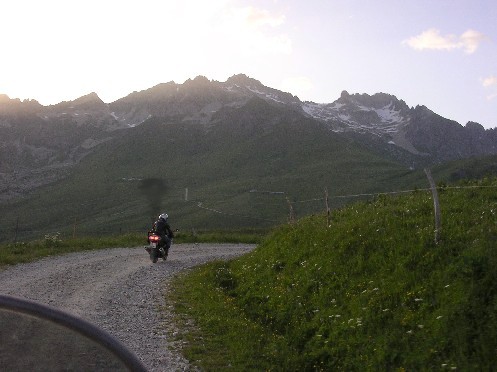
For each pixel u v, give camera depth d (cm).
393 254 1227
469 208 1338
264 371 965
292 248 1714
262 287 1566
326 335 1085
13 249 2570
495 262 948
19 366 253
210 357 1029
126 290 1697
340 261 1354
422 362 829
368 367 894
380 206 1733
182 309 1441
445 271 1023
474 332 823
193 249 3177
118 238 3453
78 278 1875
